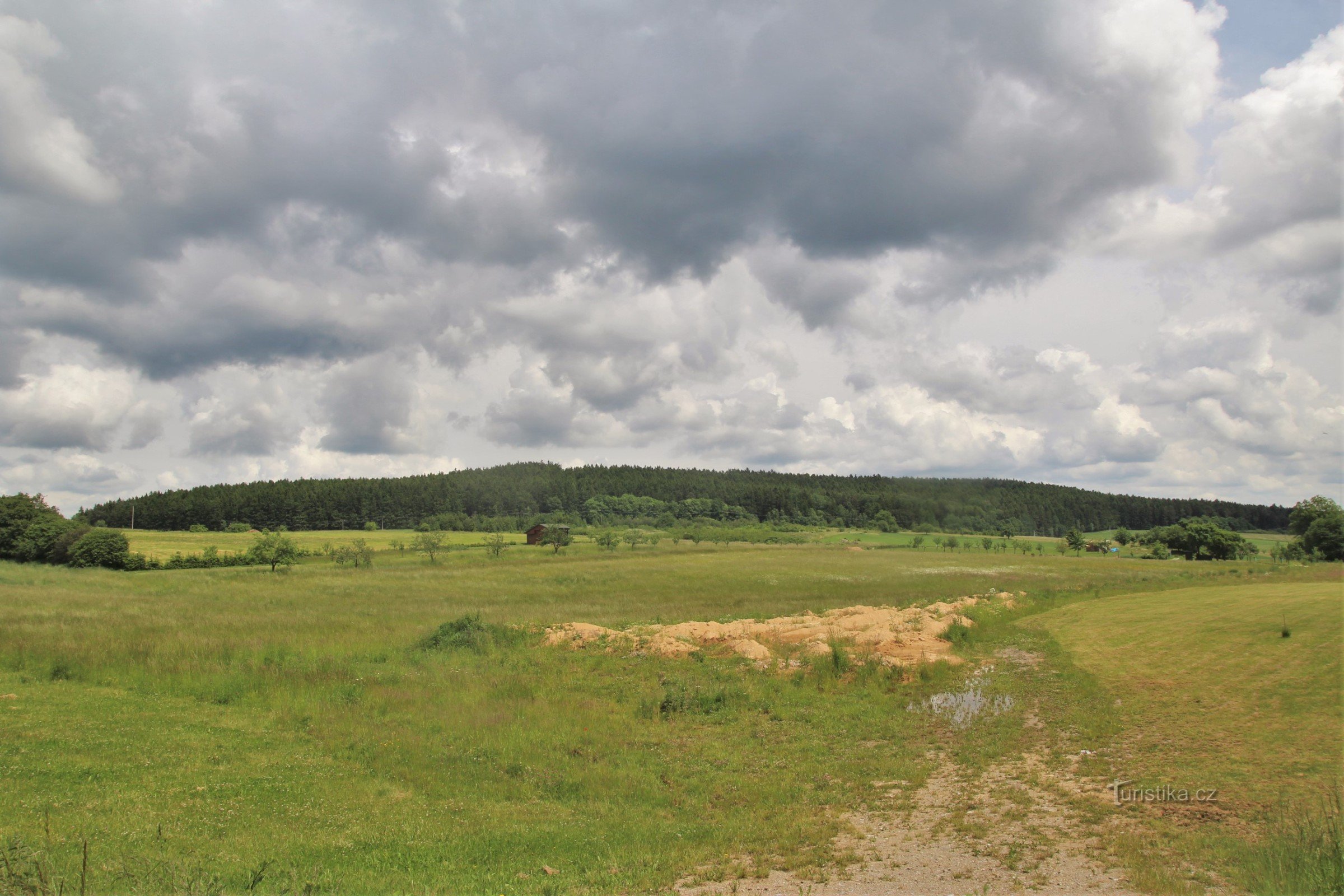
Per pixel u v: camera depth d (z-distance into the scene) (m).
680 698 20.36
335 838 11.35
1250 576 54.41
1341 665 18.03
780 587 53.31
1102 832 10.91
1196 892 8.68
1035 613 37.59
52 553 73.31
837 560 77.69
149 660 23.30
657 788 14.23
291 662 24.36
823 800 13.41
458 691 21.38
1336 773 11.82
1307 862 8.62
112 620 32.34
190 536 108.81
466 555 84.00
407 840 11.39
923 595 45.78
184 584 54.84
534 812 12.96
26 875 8.34
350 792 13.53
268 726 17.69
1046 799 12.55
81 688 20.45
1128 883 9.13
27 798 11.93
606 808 13.24
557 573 63.91
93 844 10.23
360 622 33.88
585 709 19.92
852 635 28.42
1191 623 27.62
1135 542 107.19
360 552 72.00
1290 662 19.31
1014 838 10.99
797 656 25.70
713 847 11.23
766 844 11.32
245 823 11.73
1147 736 15.32
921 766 15.09
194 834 11.08
